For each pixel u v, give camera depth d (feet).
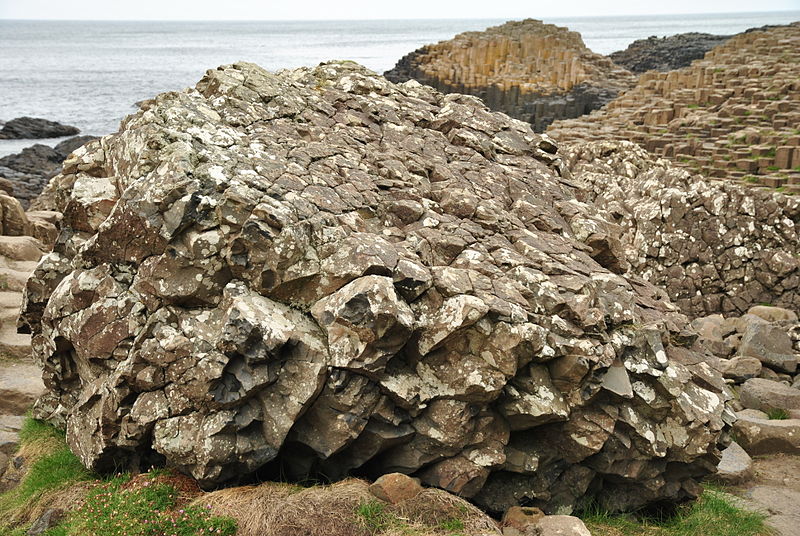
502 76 201.46
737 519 25.91
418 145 31.76
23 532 22.44
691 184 52.03
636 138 112.47
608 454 24.21
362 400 21.99
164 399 22.36
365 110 33.55
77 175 29.27
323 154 27.76
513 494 24.21
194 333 22.25
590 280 25.05
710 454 24.70
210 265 22.80
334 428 21.98
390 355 21.84
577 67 192.95
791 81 121.90
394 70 239.91
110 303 23.63
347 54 544.21
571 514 24.80
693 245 49.55
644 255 50.31
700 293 49.34
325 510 21.18
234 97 29.53
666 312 28.09
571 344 22.97
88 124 208.33
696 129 111.96
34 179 125.80
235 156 25.13
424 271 23.07
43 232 58.70
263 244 22.44
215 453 21.40
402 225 26.37
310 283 22.90
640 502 25.79
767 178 86.74
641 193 54.13
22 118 190.90
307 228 23.15
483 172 31.14
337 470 23.48
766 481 30.37
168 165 23.38
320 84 35.19
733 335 43.73
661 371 24.36
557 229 29.07
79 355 24.97
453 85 209.77
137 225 23.17
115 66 458.50
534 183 31.76
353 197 25.75
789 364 40.29
